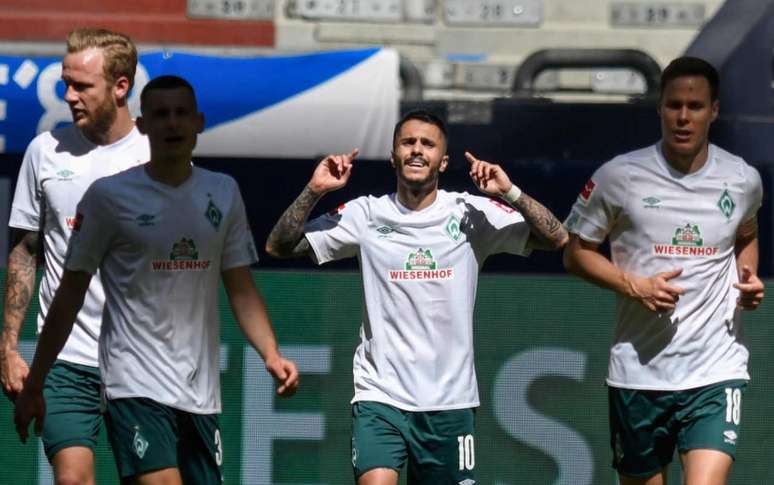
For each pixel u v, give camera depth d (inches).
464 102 1010.1
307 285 891.4
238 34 1443.2
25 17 1437.0
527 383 888.3
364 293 727.7
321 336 892.0
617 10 1466.5
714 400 717.9
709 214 721.0
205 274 687.1
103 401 689.0
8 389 735.7
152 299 675.4
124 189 674.8
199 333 689.0
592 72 1381.6
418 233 722.2
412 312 719.7
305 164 956.6
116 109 741.3
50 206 738.8
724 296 727.7
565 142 1010.1
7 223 941.2
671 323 722.8
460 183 982.4
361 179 952.9
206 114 991.0
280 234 722.8
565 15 1462.8
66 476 721.6
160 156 673.0
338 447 890.7
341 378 892.0
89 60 728.3
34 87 975.0
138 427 676.1
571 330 885.8
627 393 738.8
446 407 715.4
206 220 683.4
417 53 1450.5
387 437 710.5
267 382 890.1
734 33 1065.5
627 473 754.8
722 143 957.2
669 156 724.7
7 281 749.3
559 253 936.9
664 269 726.5
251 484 890.1
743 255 764.6
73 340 735.1
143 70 983.6
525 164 938.7
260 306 710.5
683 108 705.0
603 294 885.2
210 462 702.5
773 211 941.8
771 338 874.8
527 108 1008.2
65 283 679.1
